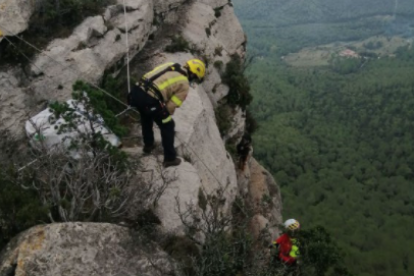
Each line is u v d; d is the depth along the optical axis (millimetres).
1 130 6812
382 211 42062
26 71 7441
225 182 8852
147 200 6223
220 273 5754
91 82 8164
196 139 8172
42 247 5055
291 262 7355
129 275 5344
